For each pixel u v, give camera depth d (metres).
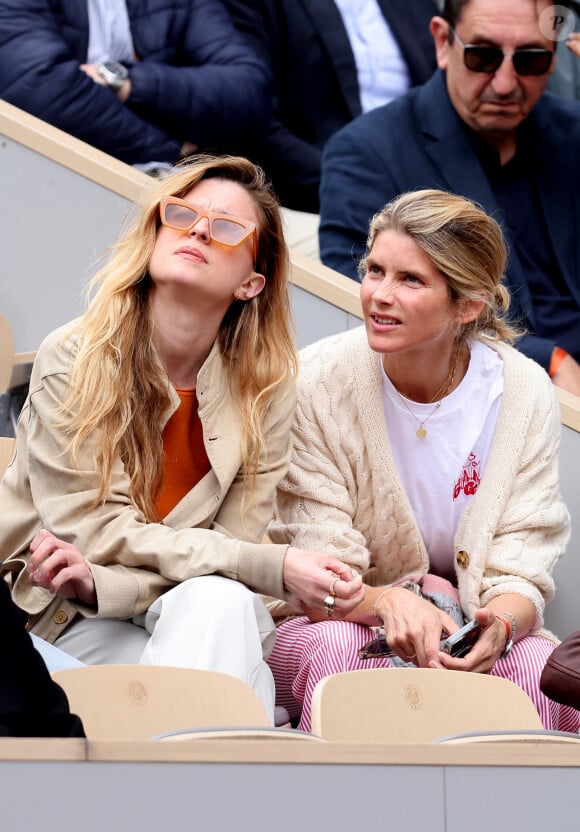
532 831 7.47
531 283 15.99
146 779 7.00
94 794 6.93
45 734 7.52
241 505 11.59
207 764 7.08
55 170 14.64
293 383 12.05
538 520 12.45
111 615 10.62
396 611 11.49
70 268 14.65
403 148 15.80
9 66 15.73
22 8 15.88
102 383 11.15
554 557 12.56
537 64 15.47
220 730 7.85
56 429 11.10
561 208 16.08
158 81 16.41
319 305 14.70
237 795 7.09
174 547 10.86
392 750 7.34
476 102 15.55
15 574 11.07
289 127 18.00
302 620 12.12
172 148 16.31
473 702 9.42
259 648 10.55
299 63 17.88
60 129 15.77
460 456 12.41
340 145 15.92
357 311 14.64
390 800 7.30
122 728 8.65
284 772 7.18
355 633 11.65
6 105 14.80
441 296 11.91
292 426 12.38
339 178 15.79
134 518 11.05
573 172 16.17
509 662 11.80
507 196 15.98
